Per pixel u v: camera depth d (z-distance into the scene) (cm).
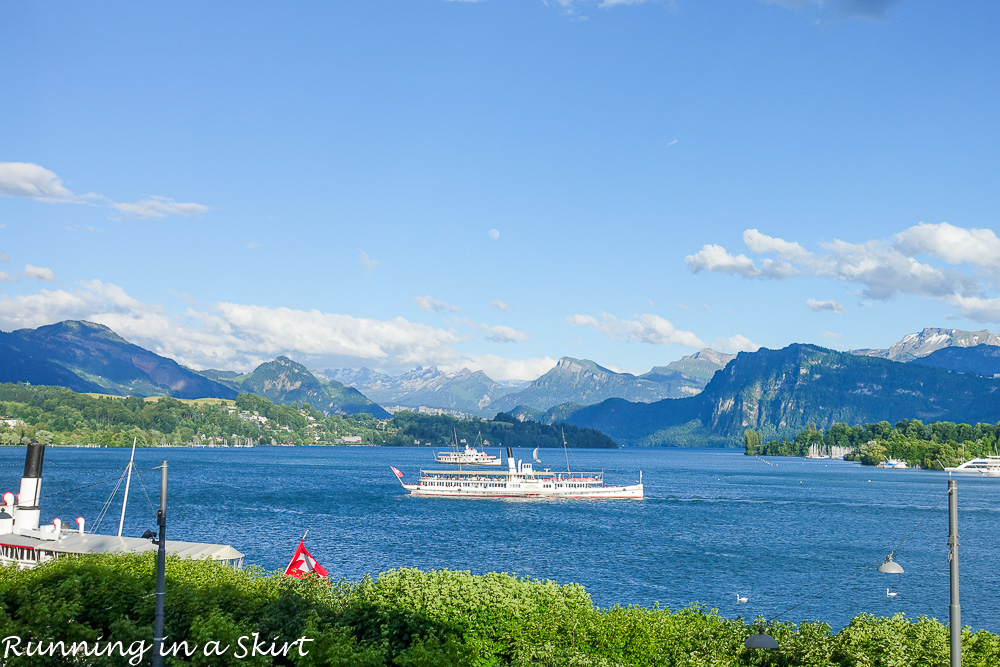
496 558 12206
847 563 12169
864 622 4994
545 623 4981
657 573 11206
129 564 5731
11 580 5384
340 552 12400
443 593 5203
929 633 4803
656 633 4922
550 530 15788
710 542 14350
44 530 7356
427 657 4475
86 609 5044
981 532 16138
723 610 9112
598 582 10538
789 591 10125
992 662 4438
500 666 4766
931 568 11862
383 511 18850
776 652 4759
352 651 4459
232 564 7281
